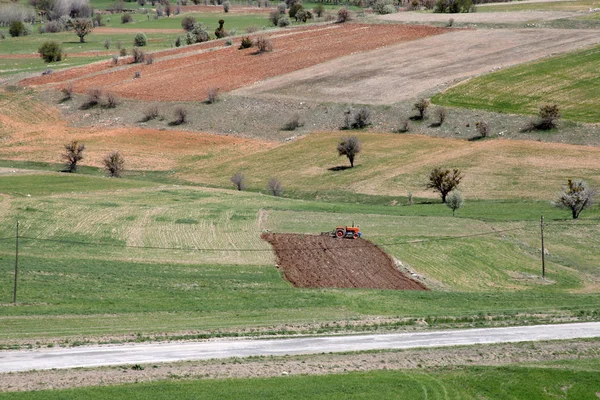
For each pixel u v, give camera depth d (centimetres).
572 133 15038
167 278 7919
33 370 5156
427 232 10175
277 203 11838
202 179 14375
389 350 5888
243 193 12662
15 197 11412
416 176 13612
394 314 6956
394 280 8325
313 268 8538
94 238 9362
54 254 8619
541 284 8581
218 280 7925
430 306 7281
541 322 6706
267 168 14750
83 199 11525
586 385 5434
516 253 9581
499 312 6969
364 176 13825
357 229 9781
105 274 7931
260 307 7038
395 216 11119
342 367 5491
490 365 5694
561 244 10019
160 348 5728
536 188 12612
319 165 14675
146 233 9700
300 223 10481
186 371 5256
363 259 8969
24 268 7962
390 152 15000
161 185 13175
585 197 11100
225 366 5381
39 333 6016
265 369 5369
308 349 5828
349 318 6688
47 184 12788
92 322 6438
